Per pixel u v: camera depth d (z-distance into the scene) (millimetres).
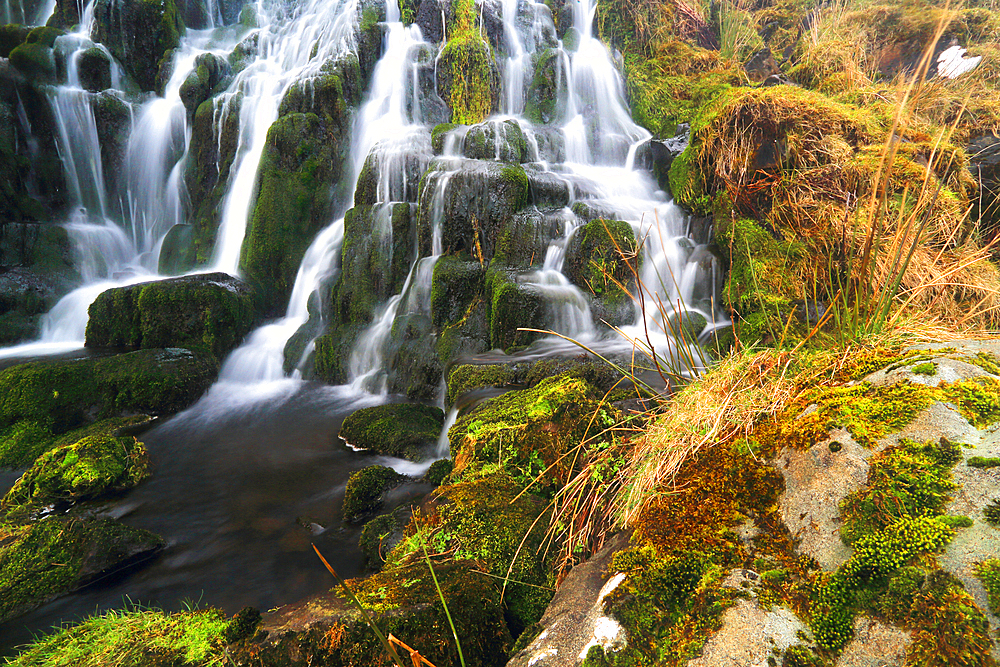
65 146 11430
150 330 8055
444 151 8578
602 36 11234
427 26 10703
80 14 12930
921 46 7734
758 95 5988
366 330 7668
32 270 10250
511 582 2322
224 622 2422
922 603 1223
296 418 6488
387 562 2715
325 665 1980
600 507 2346
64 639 2561
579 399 3059
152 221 12070
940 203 4492
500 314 6113
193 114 11680
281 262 9570
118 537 3652
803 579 1439
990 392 1614
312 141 9836
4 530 3908
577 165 9008
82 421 6598
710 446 1990
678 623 1467
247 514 4277
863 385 1889
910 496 1420
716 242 6141
